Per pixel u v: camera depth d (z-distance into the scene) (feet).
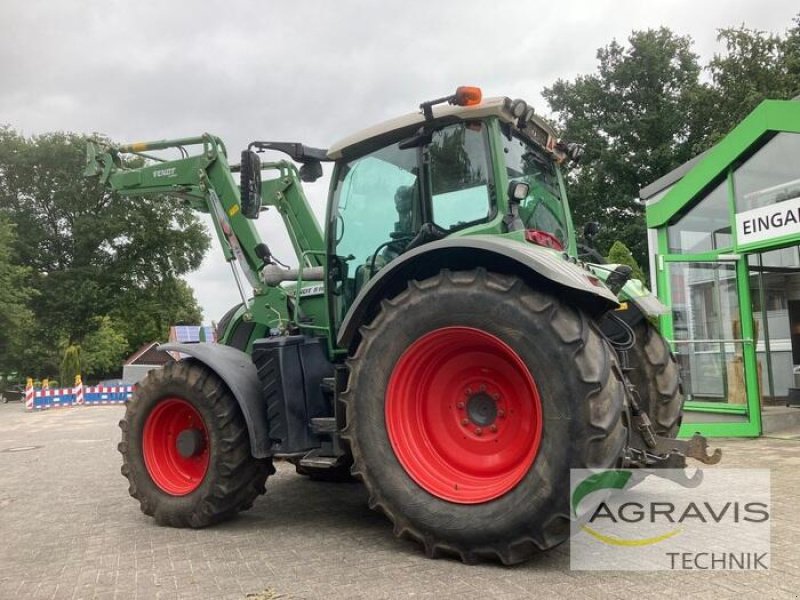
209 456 14.12
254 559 11.75
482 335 10.93
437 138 13.10
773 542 11.50
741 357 26.43
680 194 28.78
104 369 148.05
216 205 18.48
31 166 130.21
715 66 90.84
